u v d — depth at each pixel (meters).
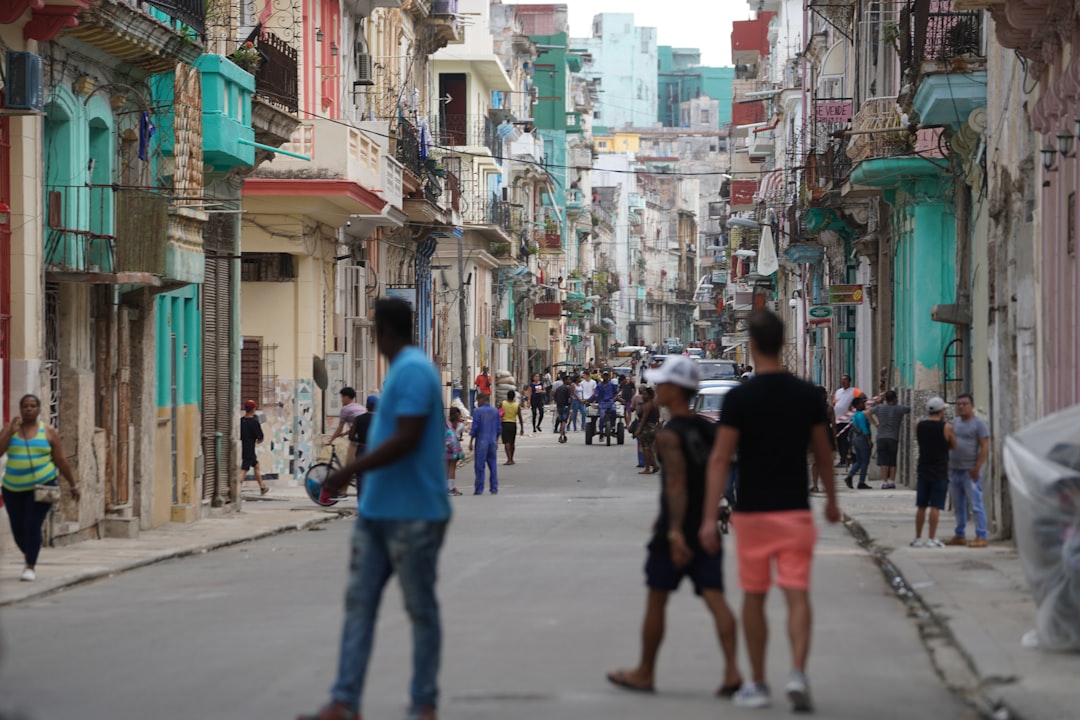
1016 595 16.16
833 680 11.45
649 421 42.91
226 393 30.92
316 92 40.59
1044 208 22.05
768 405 10.39
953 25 27.16
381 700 10.55
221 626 14.15
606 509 30.58
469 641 13.02
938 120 28.19
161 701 10.56
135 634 13.76
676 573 10.82
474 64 72.75
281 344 38.03
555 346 118.44
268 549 22.95
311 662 12.09
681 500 10.69
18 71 20.02
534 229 99.88
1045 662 12.00
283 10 38.34
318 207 36.97
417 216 51.81
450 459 36.00
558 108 123.25
